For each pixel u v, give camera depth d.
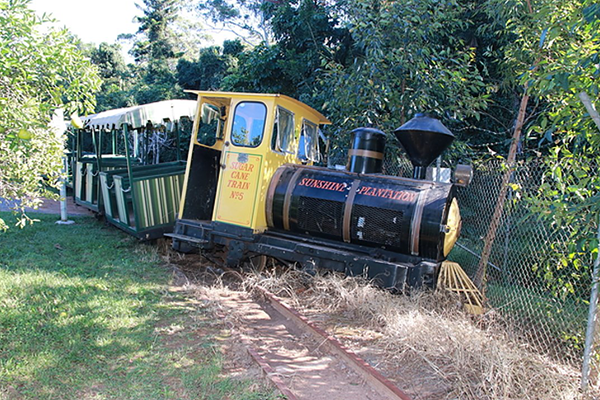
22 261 6.00
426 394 3.33
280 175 6.03
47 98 4.14
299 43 13.39
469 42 10.48
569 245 3.53
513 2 5.91
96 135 9.54
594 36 3.39
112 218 8.45
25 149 3.58
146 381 3.33
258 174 5.89
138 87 24.36
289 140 6.50
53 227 8.64
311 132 7.37
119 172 8.43
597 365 3.46
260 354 3.97
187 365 3.61
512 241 6.42
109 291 5.14
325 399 3.28
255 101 6.02
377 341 4.22
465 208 7.98
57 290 4.98
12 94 3.59
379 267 5.06
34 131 3.64
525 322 5.06
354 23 7.36
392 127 7.53
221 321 4.59
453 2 7.14
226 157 6.17
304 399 3.25
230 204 6.07
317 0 13.21
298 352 4.09
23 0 3.56
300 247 5.58
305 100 11.54
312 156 7.44
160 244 7.78
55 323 4.11
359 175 5.64
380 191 5.32
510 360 3.62
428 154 5.42
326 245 5.61
